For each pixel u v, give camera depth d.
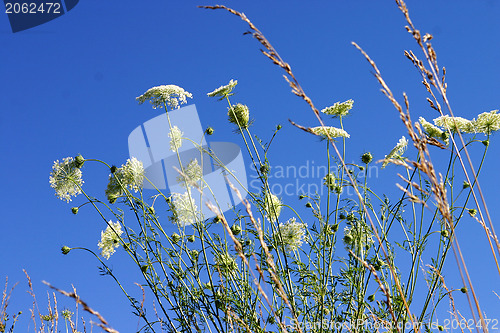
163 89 3.86
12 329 2.96
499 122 3.24
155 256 3.54
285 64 1.74
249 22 1.77
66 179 3.71
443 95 1.76
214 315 3.34
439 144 1.77
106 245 3.64
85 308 1.36
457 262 1.65
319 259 3.71
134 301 3.38
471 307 1.65
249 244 3.54
